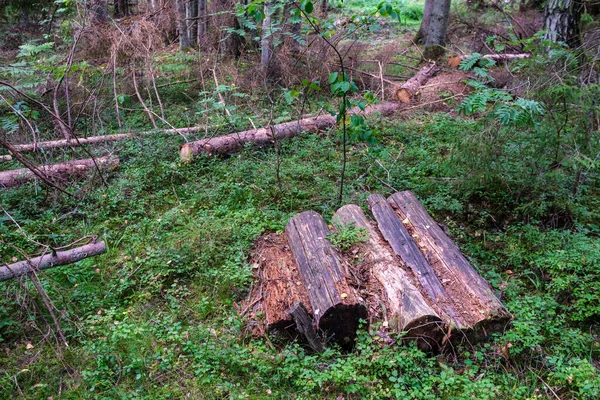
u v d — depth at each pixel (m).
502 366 3.74
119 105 8.52
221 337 4.00
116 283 4.66
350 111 8.41
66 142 6.97
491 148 5.21
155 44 8.95
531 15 13.09
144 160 6.74
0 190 5.99
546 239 5.10
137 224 5.50
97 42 8.21
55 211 5.79
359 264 4.31
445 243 4.55
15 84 8.30
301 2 5.02
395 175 6.46
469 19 13.44
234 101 8.79
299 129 7.63
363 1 16.34
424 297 3.97
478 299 3.94
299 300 4.00
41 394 3.56
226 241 5.11
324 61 9.51
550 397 3.54
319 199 5.94
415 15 18.11
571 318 4.23
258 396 3.50
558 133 5.11
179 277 4.78
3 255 4.95
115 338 3.87
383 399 3.48
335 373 3.51
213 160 6.83
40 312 4.16
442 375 3.51
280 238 5.10
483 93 5.06
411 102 9.28
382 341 3.74
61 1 8.18
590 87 4.80
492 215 5.66
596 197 5.93
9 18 10.91
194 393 3.53
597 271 4.47
